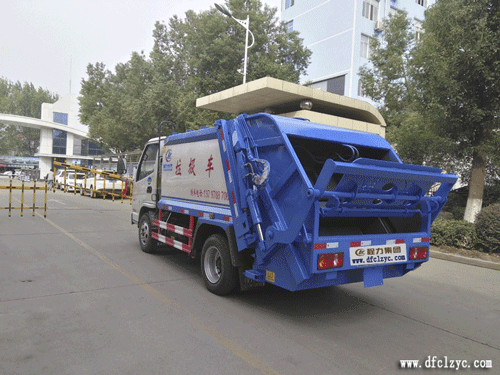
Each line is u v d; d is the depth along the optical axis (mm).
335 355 3465
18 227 9891
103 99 30469
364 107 12984
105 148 34344
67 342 3416
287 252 3912
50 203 17125
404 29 14602
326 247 3752
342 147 4941
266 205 4191
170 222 6594
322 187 3520
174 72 23250
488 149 9039
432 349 3742
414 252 4512
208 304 4688
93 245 8023
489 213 8484
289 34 19500
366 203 4008
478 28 8227
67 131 60562
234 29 17734
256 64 16875
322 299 5211
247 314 4418
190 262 6914
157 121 22688
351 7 23625
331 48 24891
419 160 12117
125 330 3742
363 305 5051
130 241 8719
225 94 12445
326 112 13484
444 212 13445
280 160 4074
